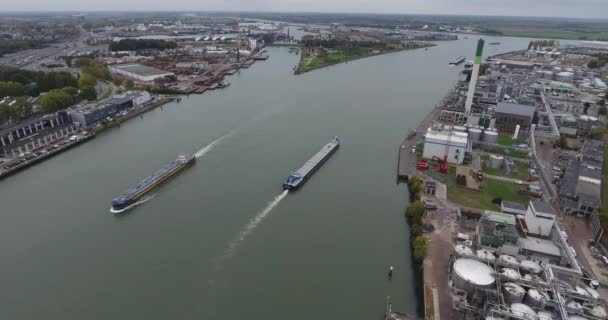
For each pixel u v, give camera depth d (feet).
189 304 325.42
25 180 539.29
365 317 315.58
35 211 458.91
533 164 579.89
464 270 312.91
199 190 513.86
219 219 447.42
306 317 314.55
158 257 380.58
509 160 590.14
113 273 358.64
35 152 619.67
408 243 409.49
